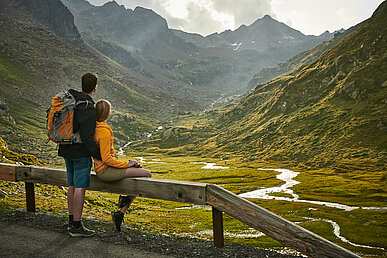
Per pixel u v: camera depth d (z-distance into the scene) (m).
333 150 156.00
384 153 136.25
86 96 5.37
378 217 59.72
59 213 8.43
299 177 121.50
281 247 28.84
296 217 60.56
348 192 91.00
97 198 31.69
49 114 5.26
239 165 164.38
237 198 4.91
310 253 4.23
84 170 5.58
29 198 7.48
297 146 177.25
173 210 58.00
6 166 7.50
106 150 5.46
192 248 5.31
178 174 138.75
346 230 49.69
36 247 5.01
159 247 5.22
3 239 5.34
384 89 188.50
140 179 5.74
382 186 96.75
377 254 36.53
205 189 5.16
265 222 4.63
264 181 115.06
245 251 5.36
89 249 4.99
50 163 114.75
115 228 6.38
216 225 5.35
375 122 163.00
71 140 5.32
